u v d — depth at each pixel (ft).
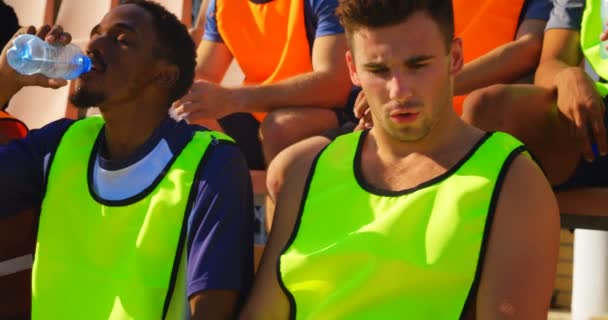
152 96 14.24
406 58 11.89
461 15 18.80
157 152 13.87
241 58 20.43
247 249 13.60
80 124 14.88
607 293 25.96
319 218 12.61
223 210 13.33
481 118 15.49
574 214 16.24
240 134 19.83
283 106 18.37
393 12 11.82
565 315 35.65
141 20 14.33
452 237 11.60
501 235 11.55
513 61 17.79
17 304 16.25
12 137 16.61
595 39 17.13
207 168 13.58
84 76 14.16
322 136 16.14
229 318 13.05
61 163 14.35
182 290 13.37
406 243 11.84
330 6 18.76
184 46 14.69
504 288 11.34
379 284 11.83
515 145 12.09
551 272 11.66
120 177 13.87
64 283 13.80
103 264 13.62
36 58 14.83
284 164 15.37
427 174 12.21
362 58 12.15
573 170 15.93
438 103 12.11
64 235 13.98
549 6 18.26
